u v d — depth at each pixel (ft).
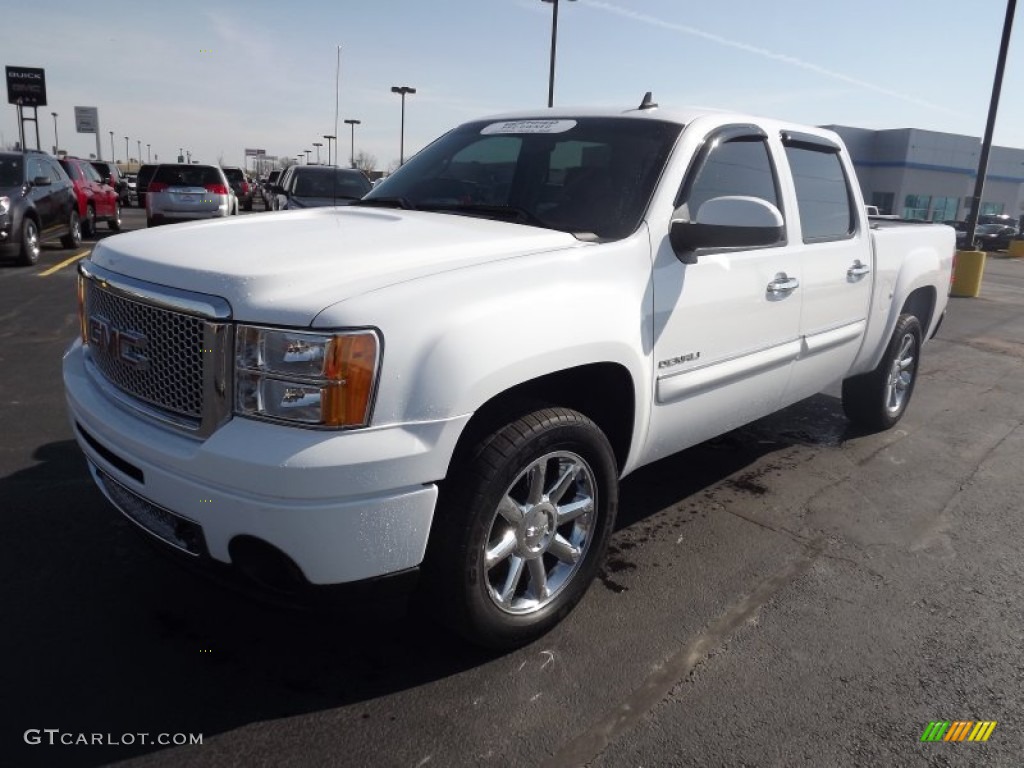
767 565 11.87
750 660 9.45
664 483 15.01
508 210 11.16
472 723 8.14
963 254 50.62
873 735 8.26
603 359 9.32
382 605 10.18
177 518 8.04
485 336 8.00
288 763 7.48
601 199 10.80
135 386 8.56
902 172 147.33
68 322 26.17
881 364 17.44
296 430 7.32
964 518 13.97
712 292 11.03
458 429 7.81
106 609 9.79
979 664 9.60
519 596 9.44
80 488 13.12
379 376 7.38
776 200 12.81
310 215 11.23
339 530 7.39
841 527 13.34
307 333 7.25
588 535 9.85
